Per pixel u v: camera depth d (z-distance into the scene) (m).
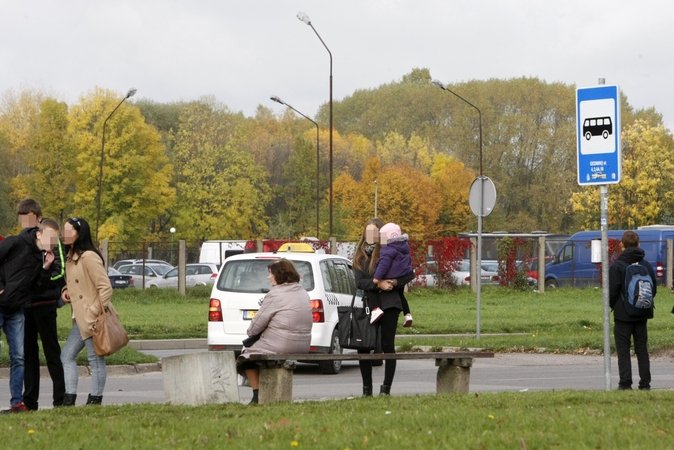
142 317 54.72
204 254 99.19
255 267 32.69
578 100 20.91
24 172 166.88
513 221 175.62
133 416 17.47
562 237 122.06
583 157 20.88
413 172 177.00
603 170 20.64
